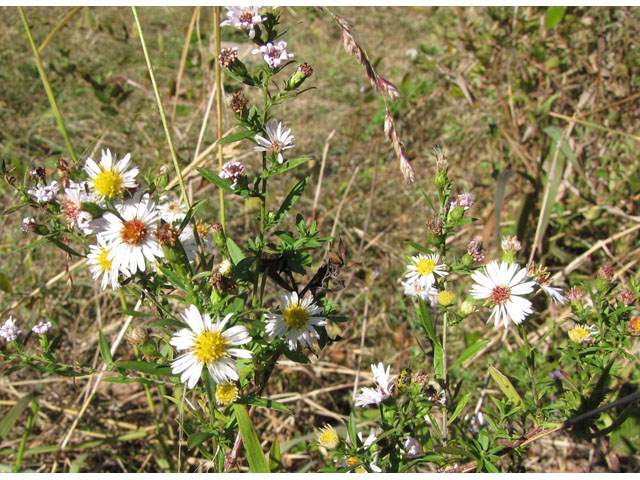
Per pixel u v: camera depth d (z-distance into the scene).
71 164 0.17
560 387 0.21
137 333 0.17
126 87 0.54
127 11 0.72
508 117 0.42
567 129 0.35
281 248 0.19
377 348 0.34
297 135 0.51
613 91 0.41
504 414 0.18
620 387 0.25
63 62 0.54
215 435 0.17
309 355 0.32
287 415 0.30
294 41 0.67
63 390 0.32
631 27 0.41
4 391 0.31
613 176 0.39
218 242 0.19
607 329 0.20
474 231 0.41
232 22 0.16
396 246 0.40
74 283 0.35
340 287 0.19
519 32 0.42
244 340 0.15
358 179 0.46
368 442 0.19
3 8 0.68
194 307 0.15
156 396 0.32
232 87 0.31
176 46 0.62
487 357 0.31
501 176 0.33
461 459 0.19
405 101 0.49
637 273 0.34
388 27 0.70
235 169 0.18
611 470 0.25
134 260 0.15
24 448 0.25
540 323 0.34
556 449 0.28
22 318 0.34
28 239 0.37
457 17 0.52
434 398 0.18
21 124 0.48
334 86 0.58
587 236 0.39
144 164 0.42
